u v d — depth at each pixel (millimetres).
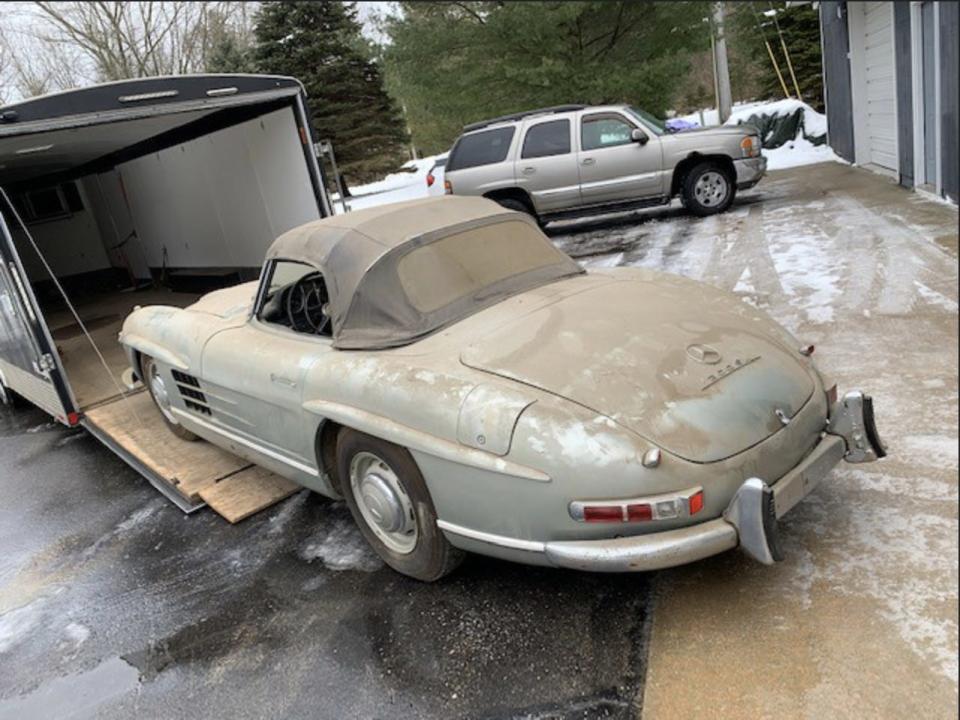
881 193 8703
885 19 9352
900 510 2672
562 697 2146
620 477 2070
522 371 2340
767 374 2391
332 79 20328
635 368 2291
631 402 2178
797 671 2076
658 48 7426
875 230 6848
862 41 10586
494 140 9742
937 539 2475
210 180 8133
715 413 2188
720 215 9297
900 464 2959
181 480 4004
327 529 3373
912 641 2086
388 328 2783
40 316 4766
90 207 11602
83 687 2588
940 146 7477
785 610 2316
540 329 2562
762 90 18281
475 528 2379
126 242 11047
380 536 2883
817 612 2277
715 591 2467
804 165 12984
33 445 5477
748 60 17203
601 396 2197
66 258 11547
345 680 2373
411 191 19391
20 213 11000
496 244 3166
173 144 8477
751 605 2369
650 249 8008
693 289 2967
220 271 8844
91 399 5582
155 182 9352
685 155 9227
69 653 2805
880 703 1919
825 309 4988
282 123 6445
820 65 17281
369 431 2543
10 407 6438
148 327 4312
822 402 2482
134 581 3250
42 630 2996
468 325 2738
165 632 2818
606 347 2400
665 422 2139
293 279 3258
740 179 9266
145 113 5012
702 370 2314
